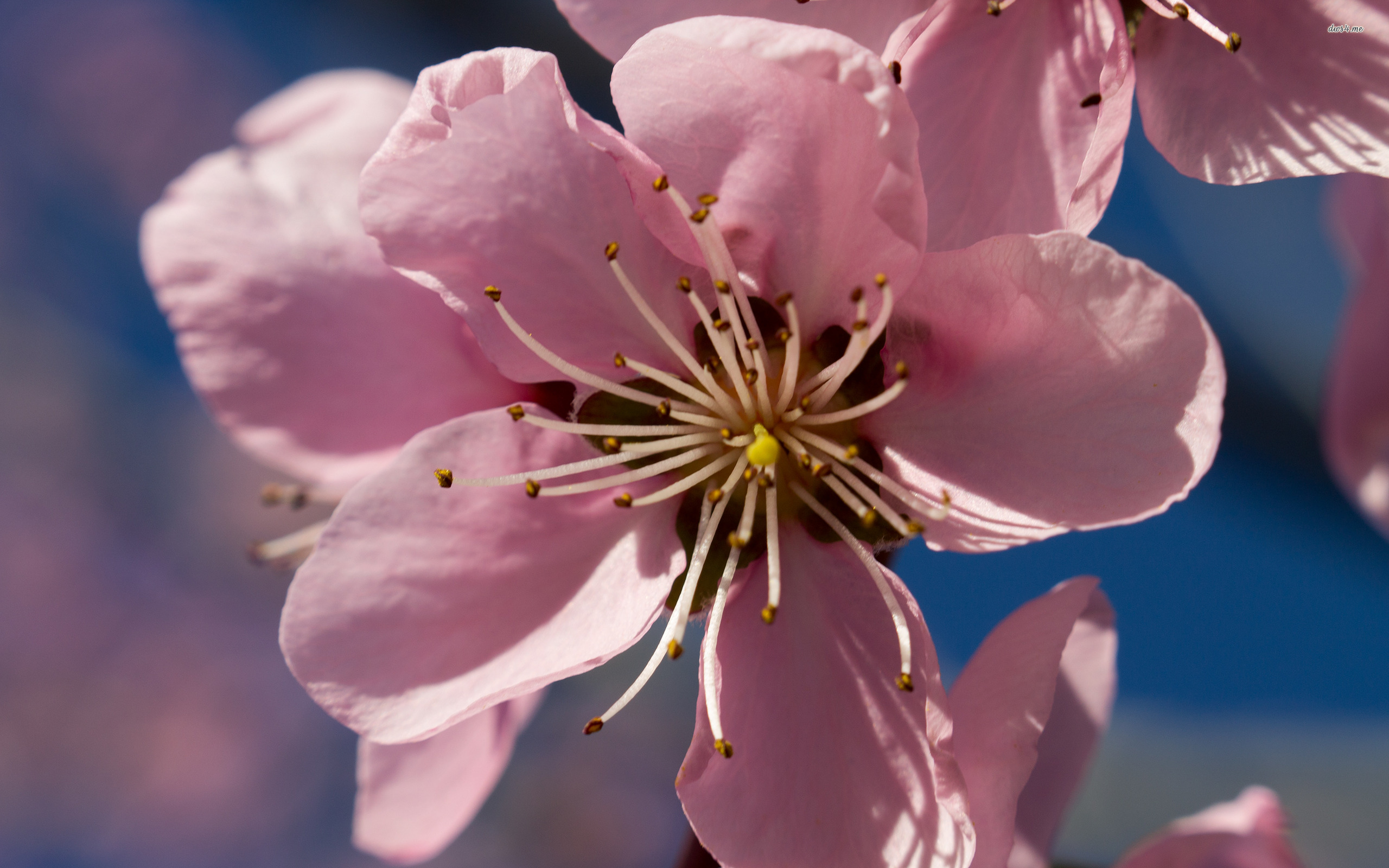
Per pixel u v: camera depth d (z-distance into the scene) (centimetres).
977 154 15
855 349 15
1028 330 14
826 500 15
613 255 15
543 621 15
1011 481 15
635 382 15
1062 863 17
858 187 14
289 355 16
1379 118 15
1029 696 15
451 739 16
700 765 15
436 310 16
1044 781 16
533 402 15
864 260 15
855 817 15
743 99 14
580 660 15
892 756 15
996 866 14
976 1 15
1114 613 16
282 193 16
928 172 15
